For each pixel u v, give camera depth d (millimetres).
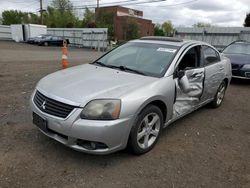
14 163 3260
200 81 4746
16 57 15523
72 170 3207
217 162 3631
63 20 66312
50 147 3686
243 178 3285
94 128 3039
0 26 38906
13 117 4691
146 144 3688
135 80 3693
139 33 59094
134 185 3010
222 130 4801
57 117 3184
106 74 3912
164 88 3770
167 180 3145
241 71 8625
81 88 3359
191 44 4746
